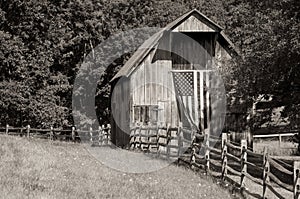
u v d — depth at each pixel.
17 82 39.34
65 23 44.91
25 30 40.69
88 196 13.38
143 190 15.04
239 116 29.89
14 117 40.62
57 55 43.88
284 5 21.08
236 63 24.61
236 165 20.92
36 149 22.69
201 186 16.61
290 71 21.70
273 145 35.62
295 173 12.64
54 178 15.66
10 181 14.05
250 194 15.20
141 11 52.94
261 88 22.67
